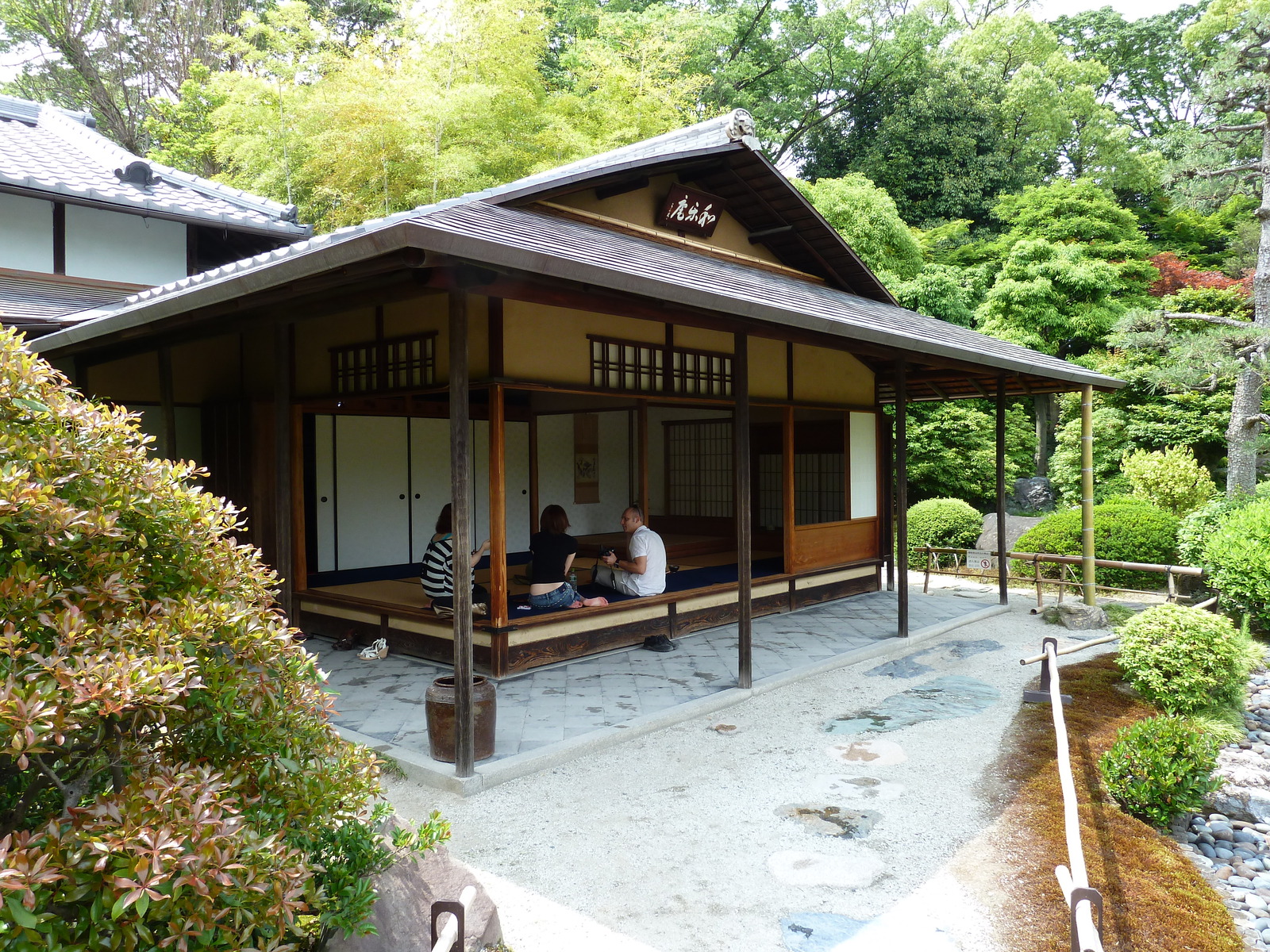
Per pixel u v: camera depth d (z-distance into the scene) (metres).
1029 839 3.60
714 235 7.96
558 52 22.50
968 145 23.20
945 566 12.43
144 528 1.85
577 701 5.41
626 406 8.97
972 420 16.27
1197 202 11.10
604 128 16.45
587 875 3.27
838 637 7.41
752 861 3.39
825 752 4.68
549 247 4.02
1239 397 10.63
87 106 18.70
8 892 1.25
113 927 1.36
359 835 2.36
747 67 24.52
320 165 14.53
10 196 8.27
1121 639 5.98
